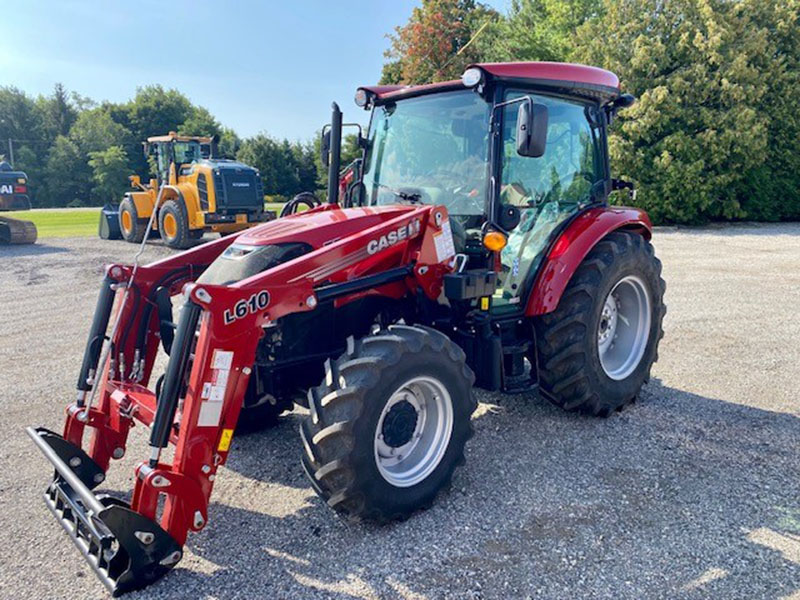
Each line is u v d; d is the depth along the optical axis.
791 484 3.32
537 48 19.92
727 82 16.02
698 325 6.74
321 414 2.80
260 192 14.12
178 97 65.50
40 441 3.04
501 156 3.64
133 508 2.56
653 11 17.14
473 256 3.73
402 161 4.12
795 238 14.95
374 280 3.17
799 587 2.49
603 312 4.30
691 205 16.92
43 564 2.71
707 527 2.92
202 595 2.48
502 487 3.32
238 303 2.65
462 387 3.13
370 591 2.49
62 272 10.58
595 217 4.16
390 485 2.89
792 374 5.13
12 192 13.93
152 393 3.18
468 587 2.51
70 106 65.56
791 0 18.12
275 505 3.19
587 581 2.53
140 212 14.56
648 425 4.13
